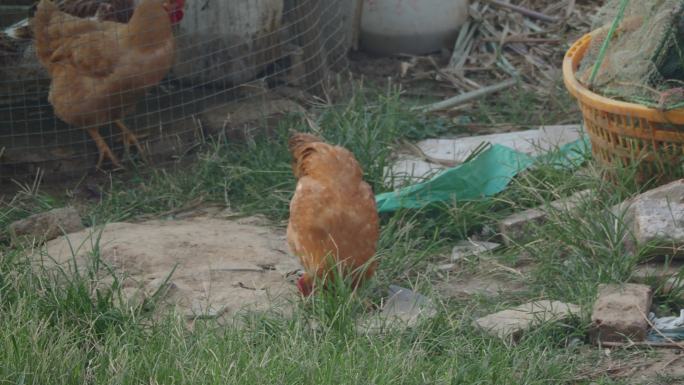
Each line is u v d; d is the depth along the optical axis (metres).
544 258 8.73
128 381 6.65
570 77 10.01
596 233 8.70
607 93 9.50
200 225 10.10
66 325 7.52
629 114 9.17
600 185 9.53
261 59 12.83
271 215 10.47
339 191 7.68
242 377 6.57
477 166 10.32
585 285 8.12
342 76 14.05
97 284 8.10
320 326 7.46
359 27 14.81
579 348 7.55
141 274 8.92
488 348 7.20
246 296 8.42
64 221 9.92
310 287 7.94
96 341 7.20
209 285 8.60
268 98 12.77
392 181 10.39
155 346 7.11
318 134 11.29
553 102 13.00
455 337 7.38
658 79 9.34
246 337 7.34
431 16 14.68
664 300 8.26
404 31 14.69
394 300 8.19
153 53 11.34
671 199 8.89
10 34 11.85
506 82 13.60
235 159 11.37
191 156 11.91
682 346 7.49
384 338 7.31
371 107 12.22
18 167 11.70
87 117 11.41
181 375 6.64
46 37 11.21
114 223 10.16
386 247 9.20
